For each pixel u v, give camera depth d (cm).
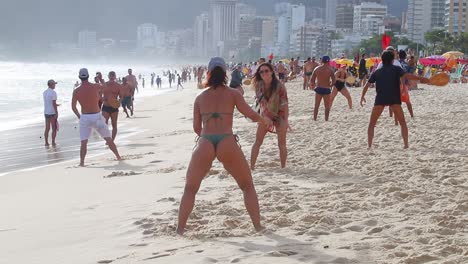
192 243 553
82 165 1241
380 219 626
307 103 2616
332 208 684
